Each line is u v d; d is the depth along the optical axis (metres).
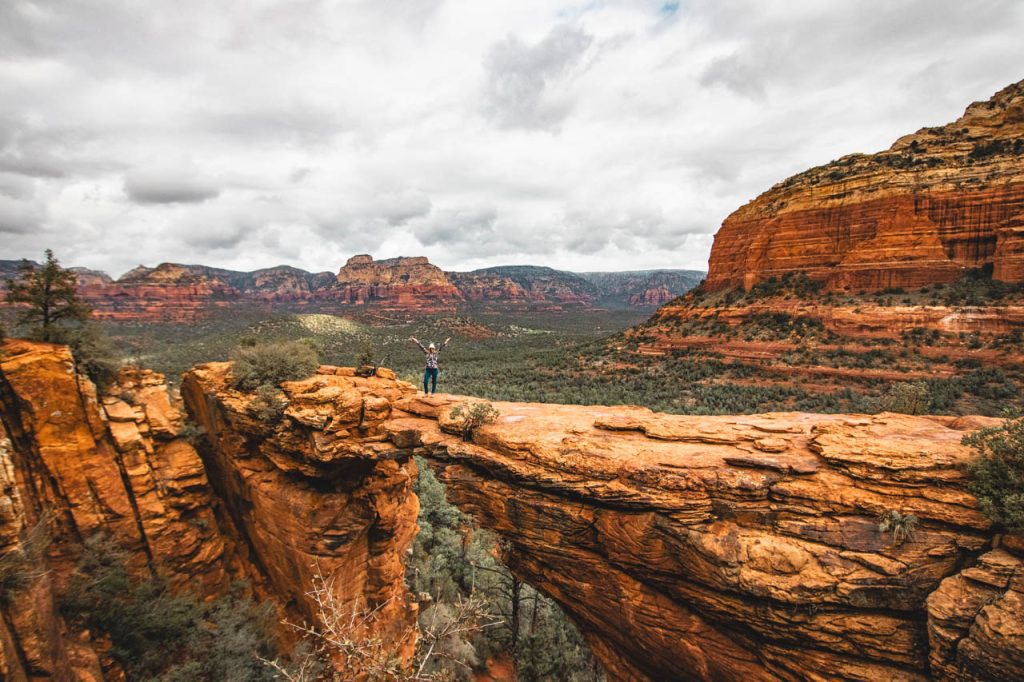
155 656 13.27
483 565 29.11
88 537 13.57
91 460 14.25
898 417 10.90
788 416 11.77
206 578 16.70
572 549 10.76
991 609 6.46
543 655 23.02
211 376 19.00
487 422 12.70
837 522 8.21
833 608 7.79
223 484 19.61
